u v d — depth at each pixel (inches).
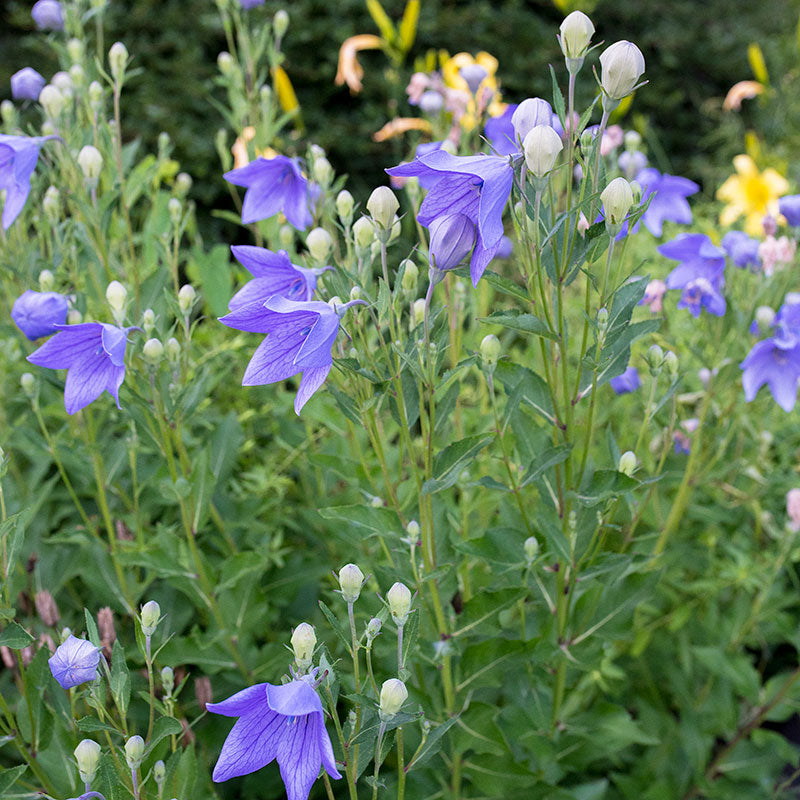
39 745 25.5
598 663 27.3
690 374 34.8
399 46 50.5
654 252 40.4
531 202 23.3
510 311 24.4
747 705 34.3
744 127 82.9
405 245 53.0
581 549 26.1
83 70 31.5
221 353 34.8
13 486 32.9
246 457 36.4
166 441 27.2
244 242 69.0
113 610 30.4
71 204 31.4
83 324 24.7
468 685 27.1
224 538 32.1
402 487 29.0
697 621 33.7
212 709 20.0
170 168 39.5
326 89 70.1
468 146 35.7
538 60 74.4
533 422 26.6
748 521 35.6
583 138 23.5
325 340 22.0
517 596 26.4
